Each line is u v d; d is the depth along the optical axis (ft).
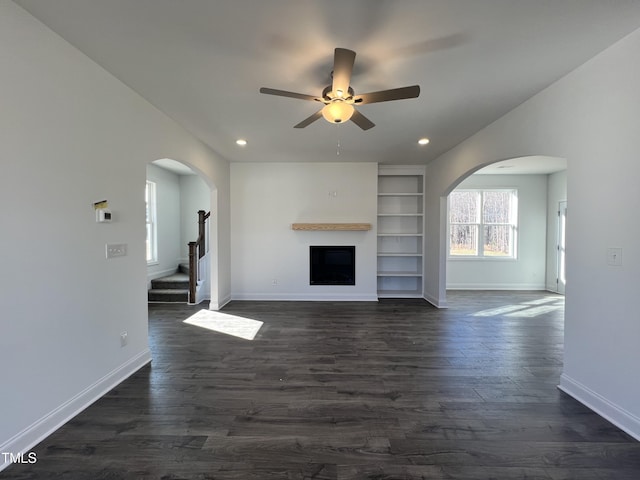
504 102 9.52
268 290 18.75
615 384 6.65
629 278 6.33
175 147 11.39
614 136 6.63
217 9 5.54
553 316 15.44
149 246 19.03
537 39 6.40
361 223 18.35
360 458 5.66
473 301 18.83
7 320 5.47
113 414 6.95
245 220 18.66
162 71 7.79
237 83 8.37
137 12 5.64
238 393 7.92
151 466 5.43
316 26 6.02
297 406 7.34
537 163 19.29
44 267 6.17
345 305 17.56
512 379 8.74
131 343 8.96
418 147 14.97
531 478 5.22
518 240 22.74
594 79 7.07
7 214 5.47
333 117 7.47
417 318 15.01
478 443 6.06
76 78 6.89
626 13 5.59
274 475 5.26
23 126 5.73
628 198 6.35
